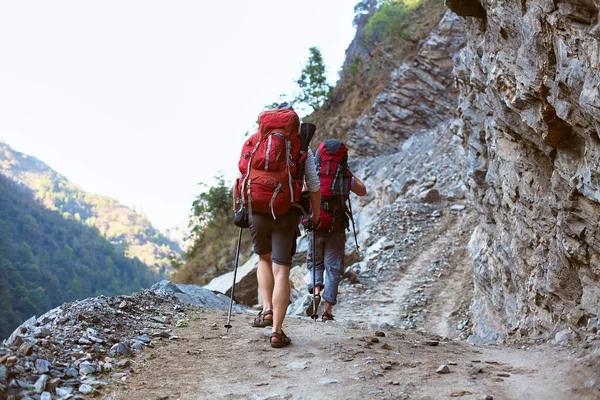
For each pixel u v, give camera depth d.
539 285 6.73
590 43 4.32
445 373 3.98
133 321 5.35
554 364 4.18
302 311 11.13
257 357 4.43
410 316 11.43
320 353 4.55
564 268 6.07
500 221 9.09
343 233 7.03
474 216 17.09
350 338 5.11
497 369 4.12
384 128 38.31
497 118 7.59
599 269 5.36
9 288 112.81
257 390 3.68
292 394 3.58
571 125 5.05
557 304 6.31
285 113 4.66
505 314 9.27
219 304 7.36
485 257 10.38
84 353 4.21
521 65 5.82
